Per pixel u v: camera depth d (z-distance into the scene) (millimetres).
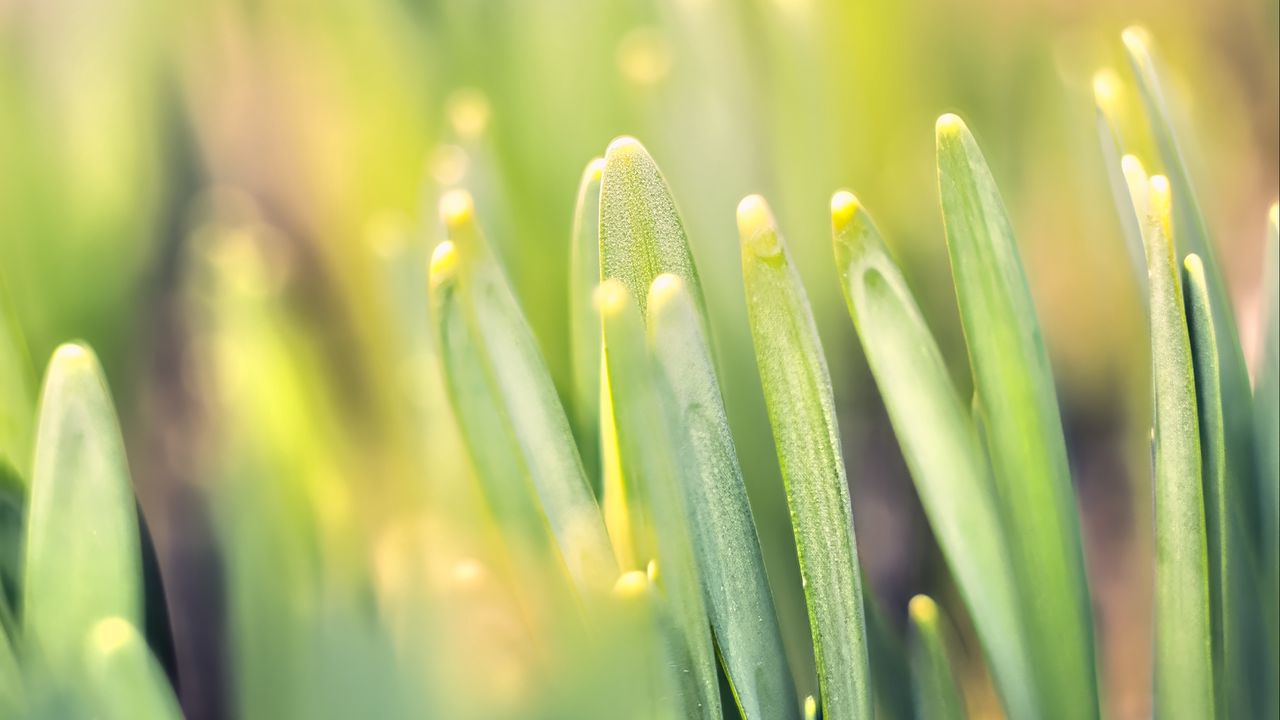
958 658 417
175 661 390
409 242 452
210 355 429
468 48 524
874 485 469
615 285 365
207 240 489
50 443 378
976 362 385
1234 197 567
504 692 368
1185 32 601
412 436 431
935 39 553
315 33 548
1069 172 524
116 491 380
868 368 474
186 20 554
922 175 524
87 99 505
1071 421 506
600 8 511
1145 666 479
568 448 374
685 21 492
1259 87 600
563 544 372
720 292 458
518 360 375
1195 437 375
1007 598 388
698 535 368
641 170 376
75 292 479
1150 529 475
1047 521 387
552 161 499
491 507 383
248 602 385
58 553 378
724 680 380
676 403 366
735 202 479
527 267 475
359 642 375
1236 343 403
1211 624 386
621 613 361
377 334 468
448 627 372
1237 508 402
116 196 496
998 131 549
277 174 532
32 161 488
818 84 498
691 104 486
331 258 496
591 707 363
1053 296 511
